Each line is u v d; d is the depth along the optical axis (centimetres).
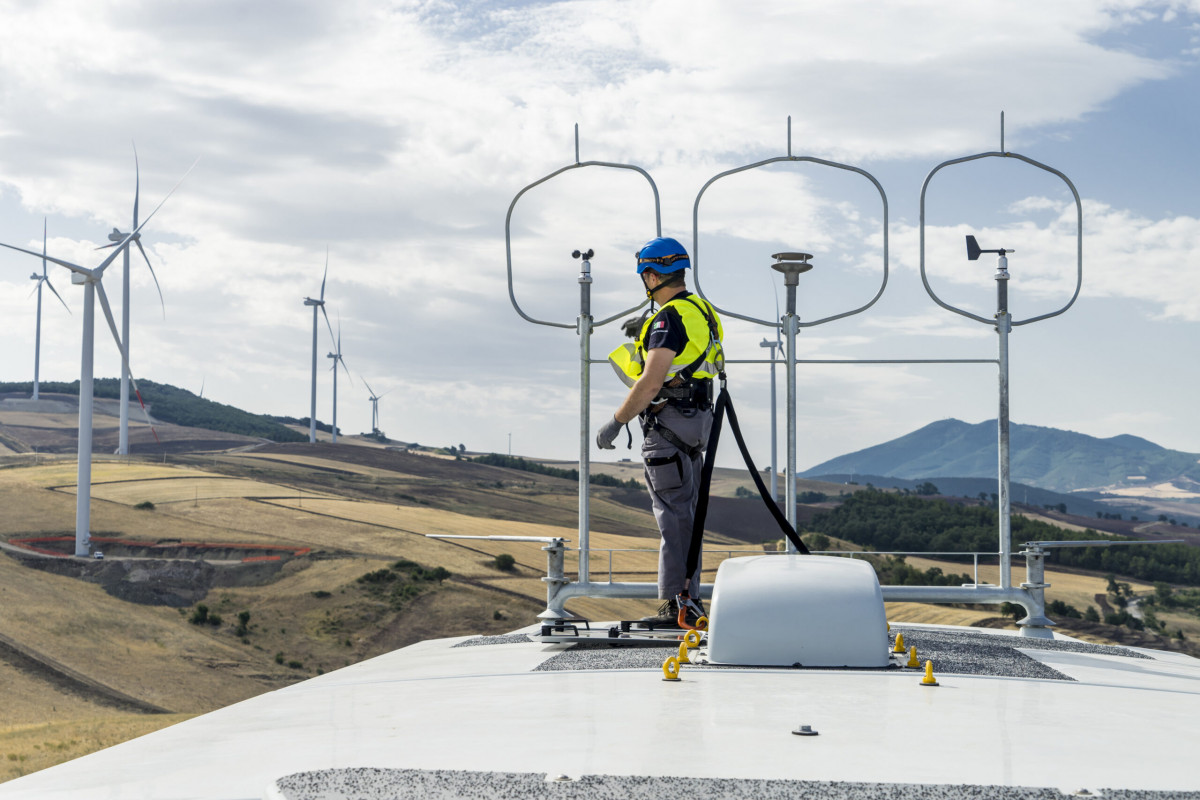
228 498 11631
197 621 7769
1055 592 9000
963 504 10094
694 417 425
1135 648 462
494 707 263
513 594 8969
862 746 204
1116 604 8794
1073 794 167
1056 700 267
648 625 430
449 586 8962
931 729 222
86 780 206
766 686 285
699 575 434
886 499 9800
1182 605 8925
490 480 17000
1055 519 17038
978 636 466
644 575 5078
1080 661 380
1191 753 201
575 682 305
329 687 347
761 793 167
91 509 10425
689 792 168
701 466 446
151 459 14312
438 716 254
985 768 186
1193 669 388
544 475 18812
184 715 5556
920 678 302
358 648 7688
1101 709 254
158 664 6706
